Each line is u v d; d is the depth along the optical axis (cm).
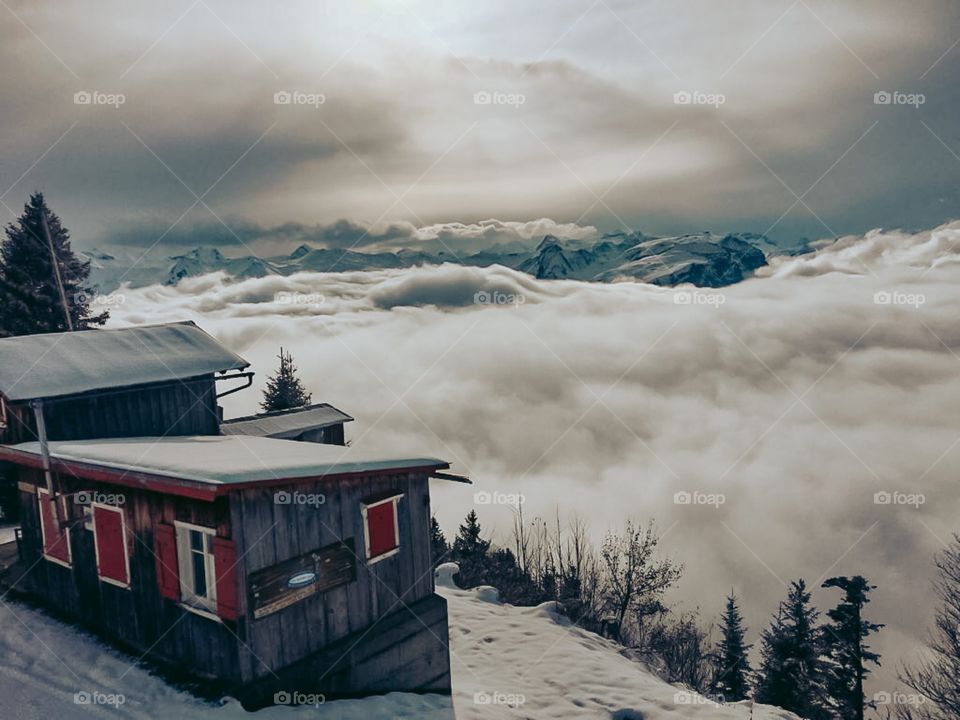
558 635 1527
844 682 2462
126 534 946
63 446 1109
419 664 1044
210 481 758
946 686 2380
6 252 3023
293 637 849
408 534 1054
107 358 1395
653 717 1117
